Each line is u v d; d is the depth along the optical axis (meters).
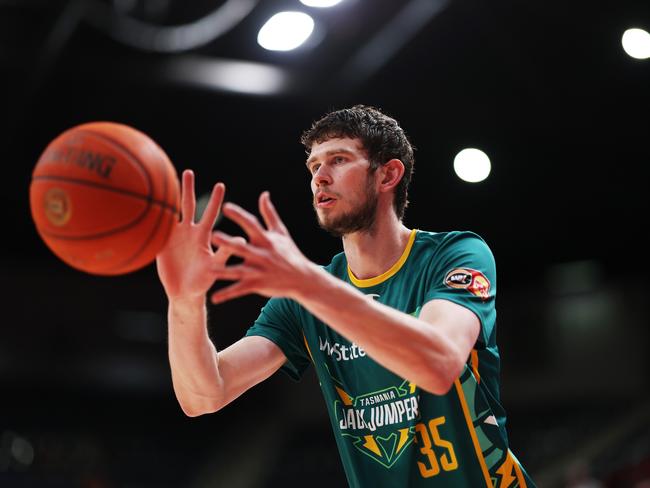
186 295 3.18
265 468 26.42
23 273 24.23
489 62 14.41
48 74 14.02
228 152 18.27
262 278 2.54
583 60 14.05
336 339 3.68
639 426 21.75
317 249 22.20
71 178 2.84
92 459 25.53
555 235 21.72
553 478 22.05
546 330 24.67
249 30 14.12
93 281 25.17
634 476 19.58
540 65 14.32
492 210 19.72
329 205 3.47
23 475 24.41
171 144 17.94
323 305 2.62
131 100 16.25
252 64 15.05
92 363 24.84
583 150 16.36
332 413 3.69
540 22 13.34
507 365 25.31
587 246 22.42
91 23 12.99
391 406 3.50
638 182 17.52
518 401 25.00
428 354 2.75
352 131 3.52
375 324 2.68
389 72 14.77
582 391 23.78
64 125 16.84
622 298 23.38
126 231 2.88
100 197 2.82
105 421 26.78
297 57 14.99
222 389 3.57
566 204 19.22
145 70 14.45
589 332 23.89
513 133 16.11
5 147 16.66
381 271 3.67
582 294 24.19
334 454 26.30
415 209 19.38
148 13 12.98
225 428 28.38
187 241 3.11
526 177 17.83
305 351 3.95
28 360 23.95
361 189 3.48
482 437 3.40
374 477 3.53
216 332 25.80
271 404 28.47
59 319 24.55
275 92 15.05
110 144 2.91
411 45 14.00
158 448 27.11
